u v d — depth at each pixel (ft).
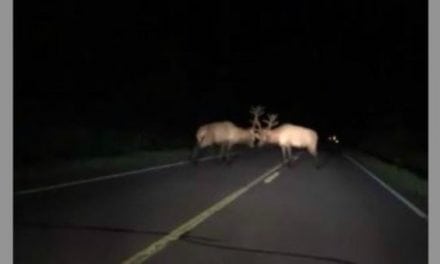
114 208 40.16
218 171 76.13
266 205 44.68
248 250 28.63
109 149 99.71
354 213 42.63
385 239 33.19
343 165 102.06
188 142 152.87
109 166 75.77
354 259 27.96
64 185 51.60
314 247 30.07
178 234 31.94
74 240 29.30
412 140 162.30
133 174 66.90
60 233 30.81
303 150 168.96
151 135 131.95
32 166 65.05
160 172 71.46
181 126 173.17
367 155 156.35
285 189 56.75
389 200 51.80
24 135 81.35
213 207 42.39
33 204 39.81
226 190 53.78
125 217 36.73
